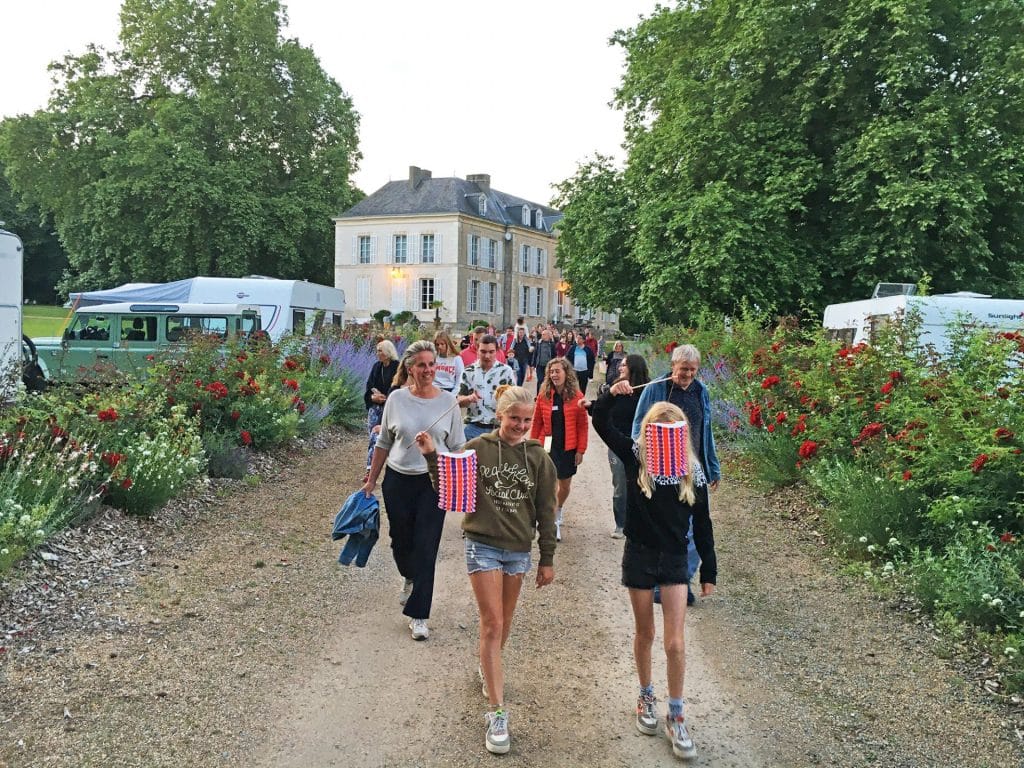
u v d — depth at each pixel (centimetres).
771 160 1961
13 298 1179
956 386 627
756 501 840
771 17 1870
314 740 357
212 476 834
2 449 574
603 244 2492
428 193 5272
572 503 871
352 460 1059
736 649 473
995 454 535
